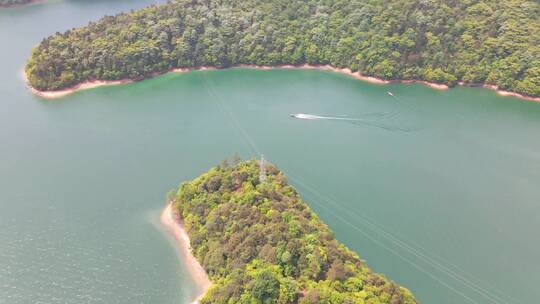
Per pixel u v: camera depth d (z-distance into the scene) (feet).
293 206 520.42
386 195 632.38
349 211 597.52
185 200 557.74
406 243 553.64
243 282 428.56
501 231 581.94
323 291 398.21
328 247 458.09
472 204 625.00
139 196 616.80
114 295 479.00
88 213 586.45
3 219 573.74
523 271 526.16
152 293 481.05
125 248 534.37
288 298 406.00
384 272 511.40
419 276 510.58
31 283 490.49
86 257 522.47
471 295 492.54
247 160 653.30
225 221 508.12
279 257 441.27
